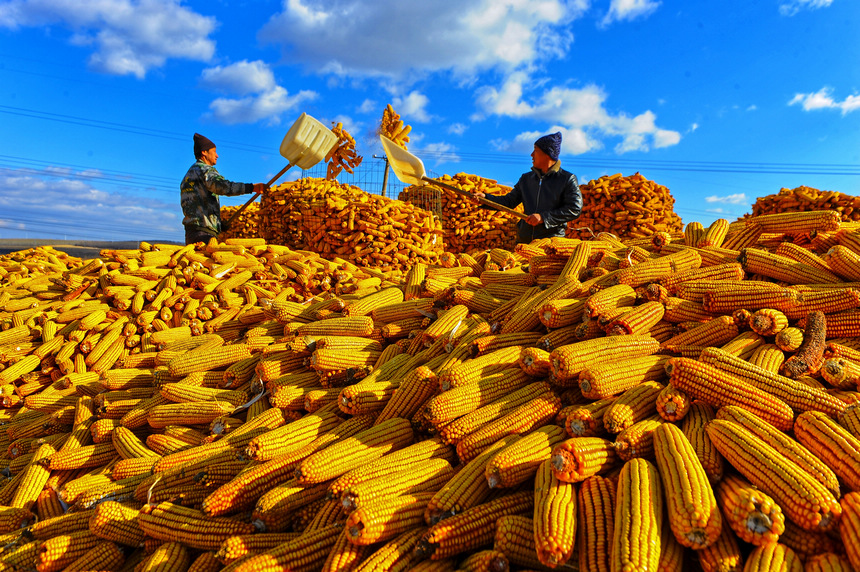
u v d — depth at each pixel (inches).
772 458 77.2
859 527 67.2
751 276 154.4
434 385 118.0
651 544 69.1
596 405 101.8
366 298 191.6
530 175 327.6
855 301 122.0
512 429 104.3
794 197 518.6
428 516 87.6
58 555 102.5
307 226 444.5
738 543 74.4
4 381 211.2
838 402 90.7
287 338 177.6
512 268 224.5
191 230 359.6
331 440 113.7
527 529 80.3
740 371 97.4
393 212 446.0
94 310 254.7
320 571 87.6
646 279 146.4
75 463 139.5
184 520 101.4
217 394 148.3
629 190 574.2
